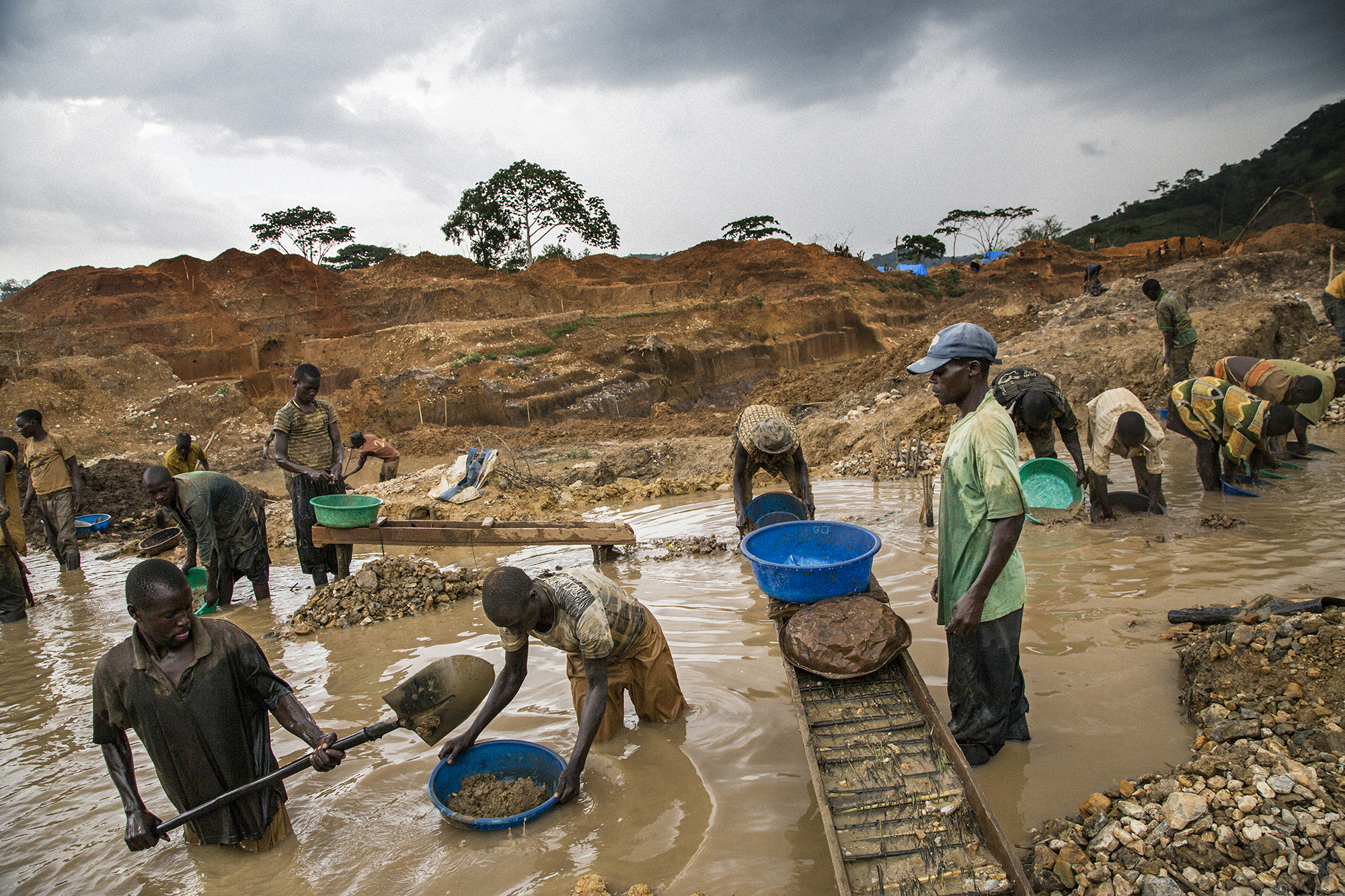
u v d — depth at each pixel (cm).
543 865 309
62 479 916
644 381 2569
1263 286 1914
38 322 3073
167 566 312
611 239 5038
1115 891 260
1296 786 274
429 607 668
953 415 1193
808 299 3594
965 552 338
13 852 345
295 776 393
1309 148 8119
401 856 322
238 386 2488
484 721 367
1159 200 9806
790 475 664
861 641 335
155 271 3341
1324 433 1066
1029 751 355
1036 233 7838
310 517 741
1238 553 580
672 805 343
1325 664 337
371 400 2195
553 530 739
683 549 777
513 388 2281
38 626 708
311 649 585
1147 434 676
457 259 3919
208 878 320
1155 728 363
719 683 461
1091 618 491
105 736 316
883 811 280
